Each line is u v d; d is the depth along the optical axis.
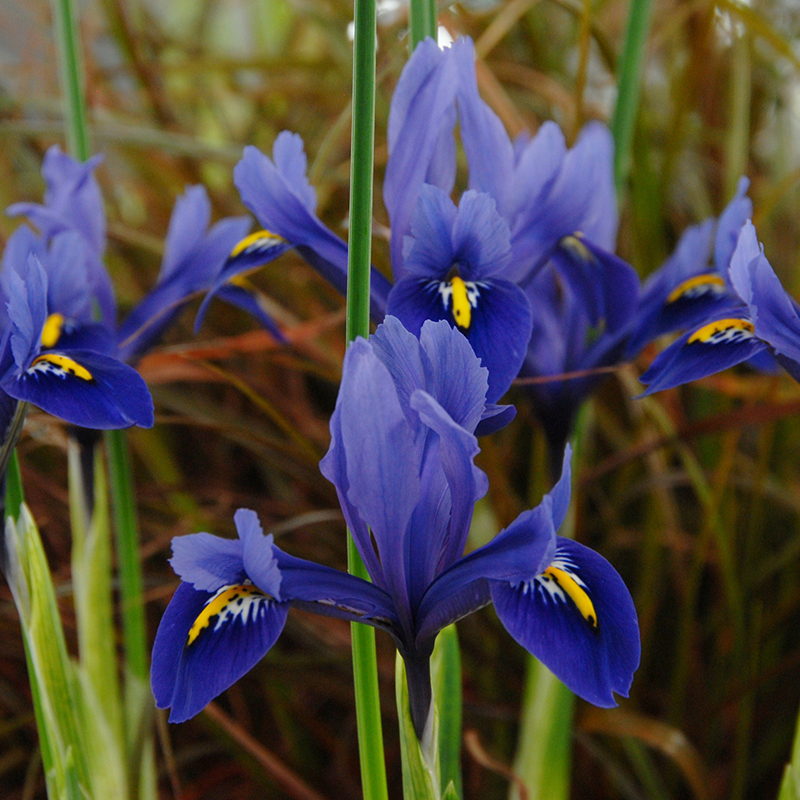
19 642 0.59
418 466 0.38
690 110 0.63
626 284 0.43
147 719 0.46
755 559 0.61
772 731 0.58
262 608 0.38
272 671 0.56
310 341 0.58
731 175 0.62
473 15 0.57
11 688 0.60
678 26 0.69
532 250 0.42
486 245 0.39
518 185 0.42
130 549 0.46
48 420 0.47
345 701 0.58
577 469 0.46
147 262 0.72
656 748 0.58
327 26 0.67
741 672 0.55
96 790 0.45
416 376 0.38
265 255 0.43
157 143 0.59
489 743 0.58
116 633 0.60
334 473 0.38
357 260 0.38
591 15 0.52
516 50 0.72
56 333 0.42
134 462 0.69
